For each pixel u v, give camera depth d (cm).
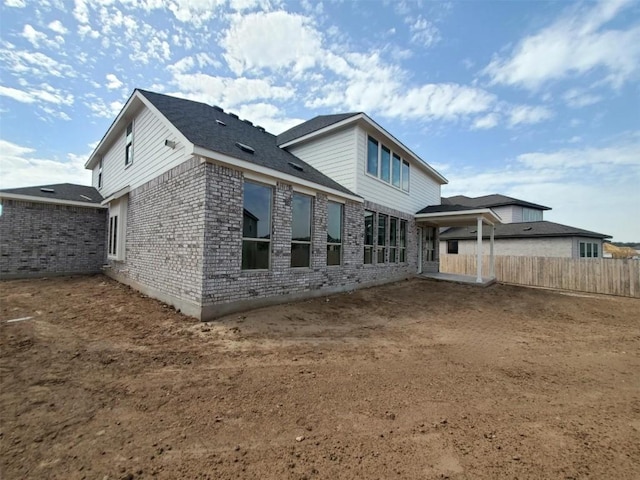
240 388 364
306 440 263
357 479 215
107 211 1392
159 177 843
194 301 653
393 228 1383
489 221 1529
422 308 912
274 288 785
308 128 1310
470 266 1892
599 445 269
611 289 1381
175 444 252
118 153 1248
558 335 696
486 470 229
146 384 368
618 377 448
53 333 546
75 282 1105
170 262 759
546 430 293
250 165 700
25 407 304
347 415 309
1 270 1161
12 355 440
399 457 242
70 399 325
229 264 680
